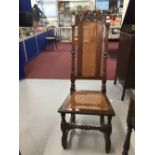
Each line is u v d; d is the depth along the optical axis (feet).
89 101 4.83
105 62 5.25
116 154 4.76
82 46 5.25
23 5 12.21
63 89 9.04
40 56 16.55
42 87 9.34
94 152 4.85
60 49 19.94
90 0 23.38
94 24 5.06
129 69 7.22
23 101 7.79
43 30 19.80
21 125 6.10
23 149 4.99
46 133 5.69
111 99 7.82
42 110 7.04
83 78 5.49
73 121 5.87
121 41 8.13
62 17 24.54
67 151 4.90
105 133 4.59
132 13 7.08
